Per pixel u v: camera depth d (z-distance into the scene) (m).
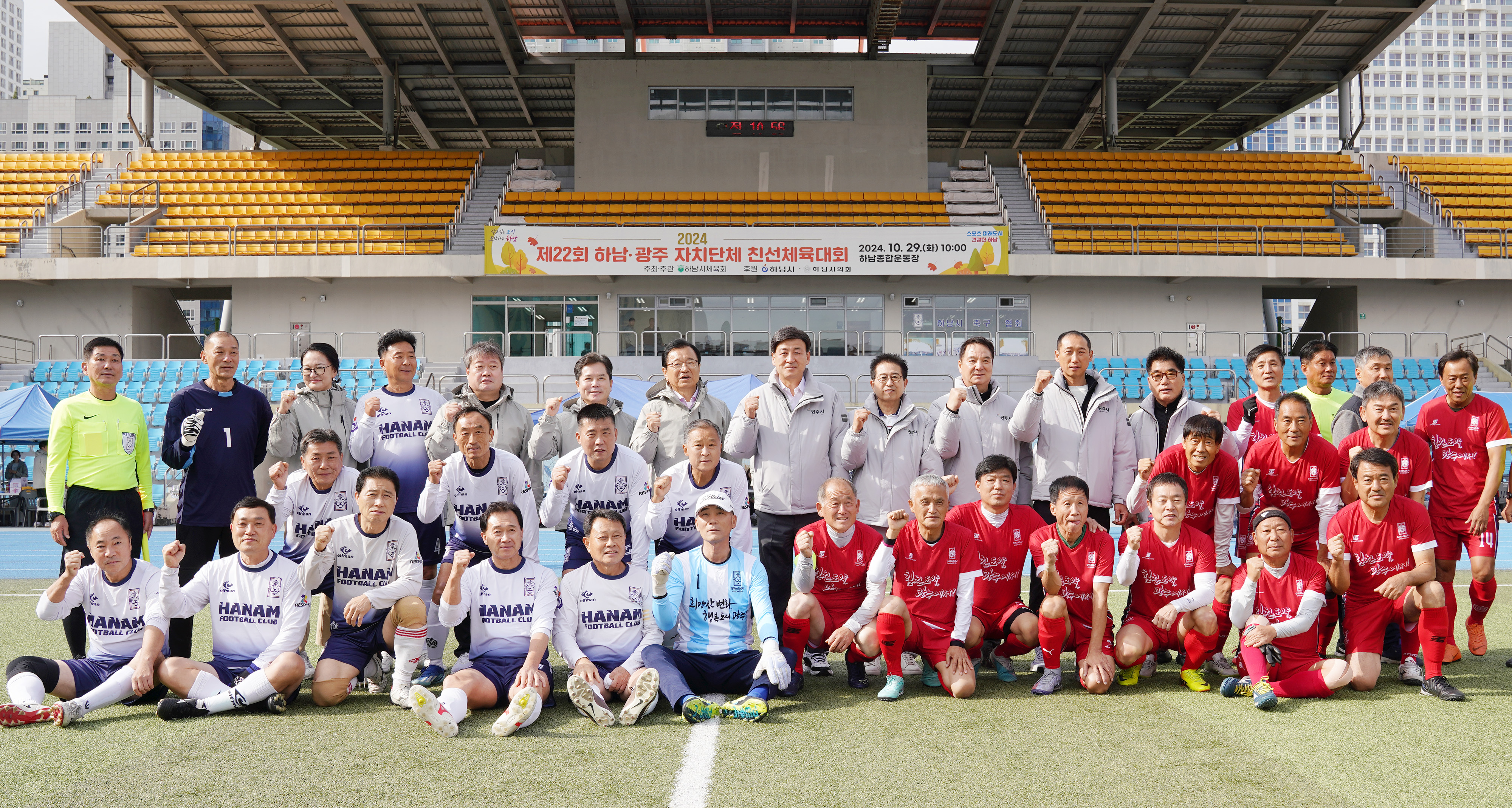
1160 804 2.74
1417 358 19.02
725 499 4.16
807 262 18.44
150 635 3.84
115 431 4.77
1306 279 19.06
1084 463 4.87
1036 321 19.62
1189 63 21.88
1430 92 108.25
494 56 21.25
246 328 19.22
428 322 19.34
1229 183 21.75
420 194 20.80
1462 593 7.07
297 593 4.01
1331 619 4.57
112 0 18.27
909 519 4.41
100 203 20.31
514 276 18.55
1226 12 19.31
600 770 3.07
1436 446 4.89
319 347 4.94
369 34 19.78
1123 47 20.83
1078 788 2.88
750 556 4.20
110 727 3.60
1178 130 25.89
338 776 3.01
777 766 3.11
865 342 19.56
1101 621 4.25
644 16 20.73
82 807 2.74
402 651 3.99
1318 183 21.62
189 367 17.45
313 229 19.62
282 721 3.71
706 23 21.08
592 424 4.43
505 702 3.93
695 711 3.67
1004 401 5.12
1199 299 19.59
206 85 22.59
